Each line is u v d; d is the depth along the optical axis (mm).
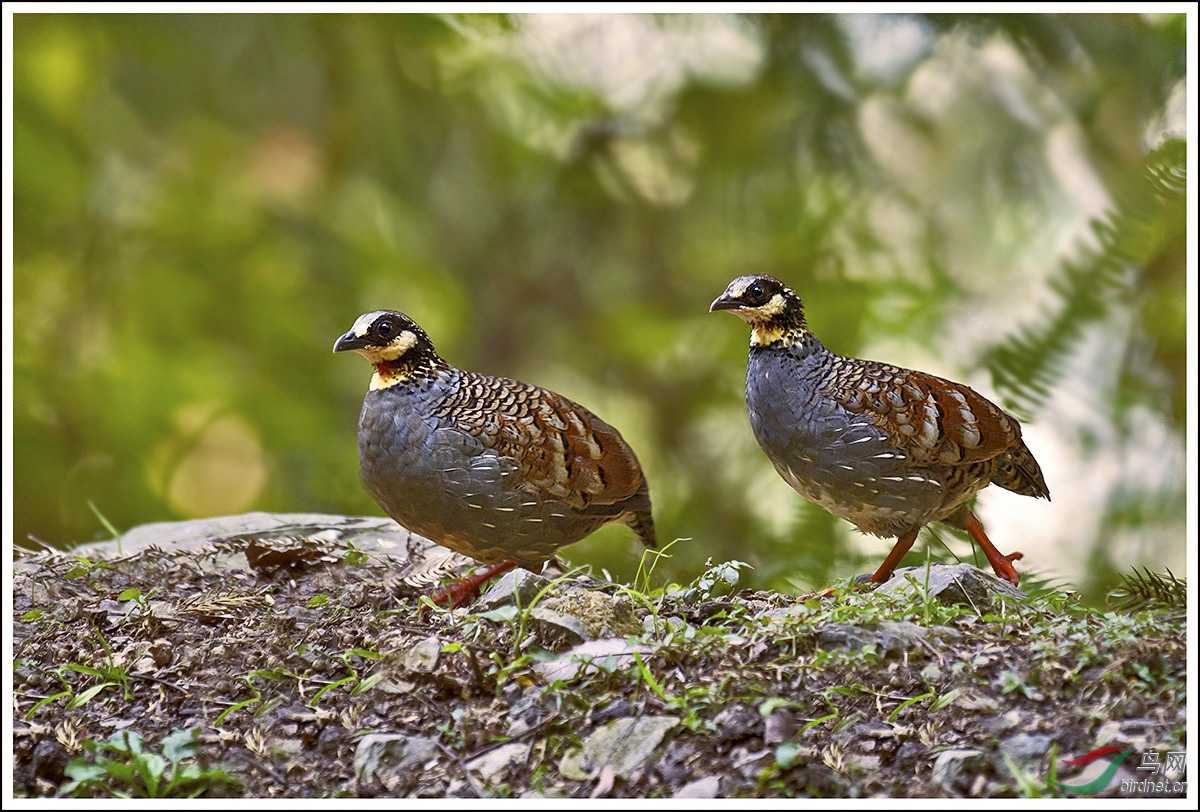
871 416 8812
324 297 16938
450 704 6941
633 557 13047
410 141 17109
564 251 16797
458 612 7969
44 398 16141
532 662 7090
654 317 16047
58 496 16188
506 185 16766
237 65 17016
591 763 6305
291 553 10031
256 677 7504
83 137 16422
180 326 16609
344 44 16625
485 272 17109
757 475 14453
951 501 9117
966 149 14555
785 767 6023
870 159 14578
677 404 15820
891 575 9156
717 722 6438
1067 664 6605
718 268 15344
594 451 9023
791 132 14555
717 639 7090
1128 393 11938
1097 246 11516
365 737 6629
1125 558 11633
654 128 15430
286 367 16828
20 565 10219
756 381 9219
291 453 16438
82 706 7336
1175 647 6648
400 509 9078
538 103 15961
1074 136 13906
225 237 16875
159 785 6496
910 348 13477
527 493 8883
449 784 6301
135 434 16219
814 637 7039
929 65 14039
